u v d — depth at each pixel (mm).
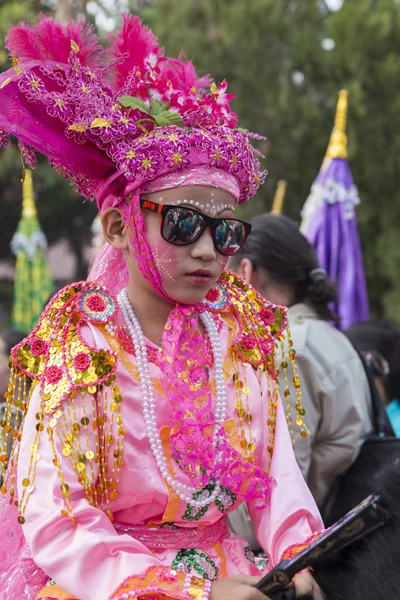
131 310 1674
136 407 1590
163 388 1607
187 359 1665
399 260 14688
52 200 19719
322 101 15383
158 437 1580
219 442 1634
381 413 2732
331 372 2574
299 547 1568
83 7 9977
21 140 1663
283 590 1435
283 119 15070
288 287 2732
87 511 1480
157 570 1427
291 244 2721
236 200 1690
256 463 1722
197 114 1690
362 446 2557
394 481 1406
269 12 14875
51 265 25453
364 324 3625
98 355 1578
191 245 1585
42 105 1641
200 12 15312
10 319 19734
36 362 1604
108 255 1819
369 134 14875
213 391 1682
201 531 1656
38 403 1574
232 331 1779
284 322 1858
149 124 1674
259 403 1733
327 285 2725
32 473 1525
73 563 1423
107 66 1753
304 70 15062
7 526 1678
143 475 1561
